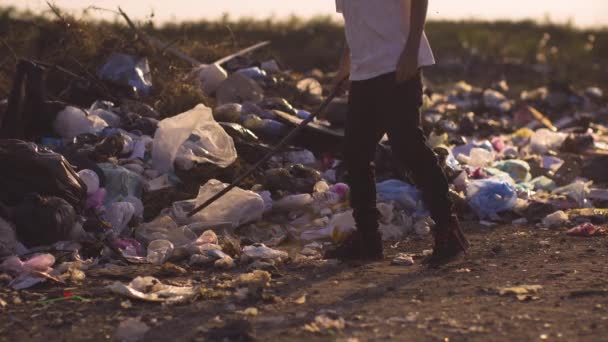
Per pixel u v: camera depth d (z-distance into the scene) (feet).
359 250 14.05
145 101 23.31
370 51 12.87
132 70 23.66
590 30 99.04
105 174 16.83
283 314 10.50
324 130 21.26
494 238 16.29
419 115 13.01
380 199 18.16
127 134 19.72
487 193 18.81
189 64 26.84
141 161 18.51
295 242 16.16
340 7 13.21
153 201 17.03
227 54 29.40
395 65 12.73
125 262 14.17
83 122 19.56
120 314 10.75
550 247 15.07
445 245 13.42
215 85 25.16
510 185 19.67
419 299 11.12
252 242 15.80
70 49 24.91
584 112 43.68
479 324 9.83
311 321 10.11
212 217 16.16
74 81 22.86
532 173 23.45
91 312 10.88
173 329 9.96
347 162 13.66
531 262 13.57
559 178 23.21
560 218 17.78
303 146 21.45
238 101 24.41
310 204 17.48
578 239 15.93
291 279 12.67
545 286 11.69
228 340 9.39
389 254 14.82
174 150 18.16
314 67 63.93
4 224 13.94
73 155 16.97
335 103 24.31
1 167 14.78
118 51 25.31
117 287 11.66
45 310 11.03
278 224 16.97
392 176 19.62
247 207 16.44
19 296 11.79
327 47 71.20
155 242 14.75
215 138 18.75
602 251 14.46
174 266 13.37
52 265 13.46
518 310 10.41
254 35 72.69
